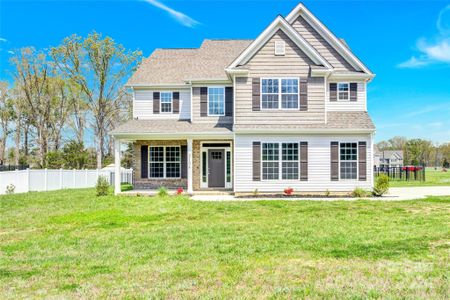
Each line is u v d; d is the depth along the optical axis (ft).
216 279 18.66
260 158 60.23
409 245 25.32
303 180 59.98
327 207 46.09
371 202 50.21
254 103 60.70
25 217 41.52
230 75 62.34
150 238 29.68
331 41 66.44
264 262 21.79
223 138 63.82
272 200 53.26
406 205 47.14
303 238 28.37
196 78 67.56
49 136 146.72
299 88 60.49
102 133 133.59
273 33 61.16
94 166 144.36
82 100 144.97
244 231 31.96
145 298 16.07
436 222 34.81
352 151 60.13
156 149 71.46
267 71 60.85
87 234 32.22
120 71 130.11
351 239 27.63
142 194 63.05
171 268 20.92
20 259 23.95
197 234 30.99
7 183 70.79
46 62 131.75
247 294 16.29
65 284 18.54
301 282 17.94
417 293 16.07
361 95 66.59
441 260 21.40
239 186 60.23
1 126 150.71
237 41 82.23
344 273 19.24
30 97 136.56
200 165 70.18
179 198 55.93
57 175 84.38
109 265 21.98
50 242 29.09
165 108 72.54
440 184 90.94
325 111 60.23
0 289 17.89
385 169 134.41
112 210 45.34
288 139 60.39
